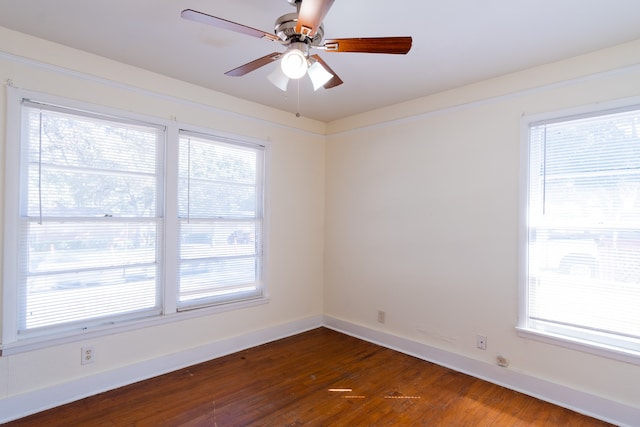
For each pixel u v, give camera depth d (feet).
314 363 10.17
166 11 6.52
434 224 10.47
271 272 12.11
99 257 8.51
